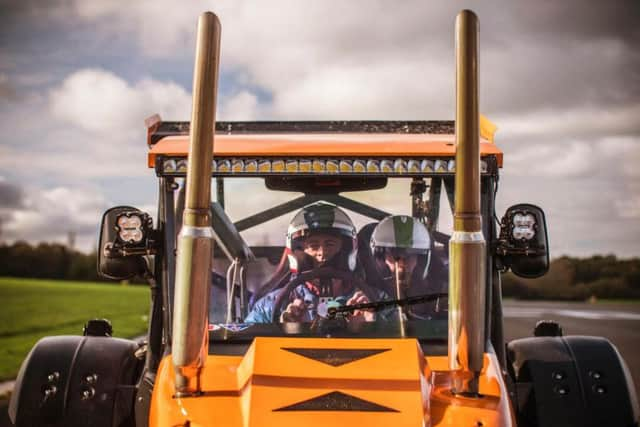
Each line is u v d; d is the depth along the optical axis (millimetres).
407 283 4406
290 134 5199
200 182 3521
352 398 3611
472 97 3494
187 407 3656
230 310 4422
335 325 4266
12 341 16234
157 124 5383
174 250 4367
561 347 4570
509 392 4336
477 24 3521
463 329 3539
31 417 4301
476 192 3512
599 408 4324
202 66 3521
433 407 3705
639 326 23688
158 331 4449
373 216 4480
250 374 3779
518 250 4227
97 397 4355
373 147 4414
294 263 4477
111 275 4305
